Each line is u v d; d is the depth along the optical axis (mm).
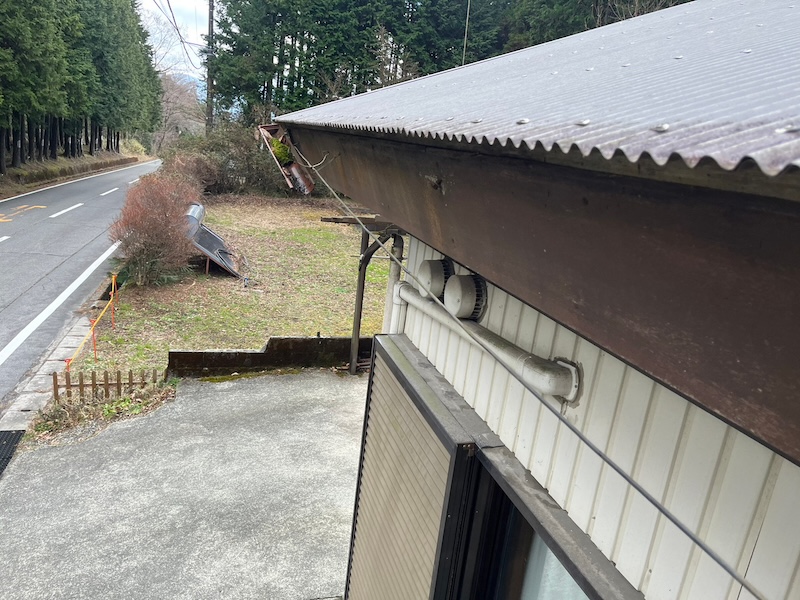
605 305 1019
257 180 23438
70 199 20547
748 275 701
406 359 2965
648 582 1413
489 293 2273
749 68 1228
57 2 22594
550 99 1481
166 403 6980
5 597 4145
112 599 4176
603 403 1585
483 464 2123
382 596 3006
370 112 2430
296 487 5617
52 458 5789
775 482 1082
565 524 1707
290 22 25703
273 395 7402
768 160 598
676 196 775
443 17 26234
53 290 10469
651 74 1488
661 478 1372
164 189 11195
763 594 1099
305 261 14281
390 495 2951
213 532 4922
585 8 17188
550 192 1072
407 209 2027
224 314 10078
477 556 2334
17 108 19297
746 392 755
